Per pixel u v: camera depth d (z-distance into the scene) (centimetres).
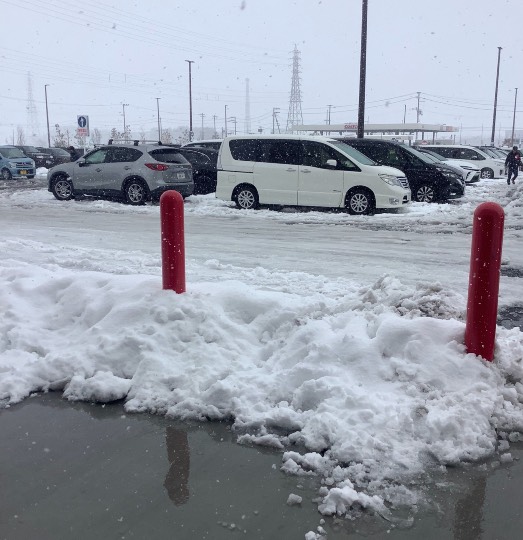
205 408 379
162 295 473
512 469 321
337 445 329
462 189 1712
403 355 394
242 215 1381
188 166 1633
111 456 335
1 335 478
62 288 538
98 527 274
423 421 345
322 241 1033
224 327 456
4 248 899
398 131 4788
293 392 384
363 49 2184
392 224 1256
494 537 269
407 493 297
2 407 394
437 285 471
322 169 1409
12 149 2750
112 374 418
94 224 1227
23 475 316
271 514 284
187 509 287
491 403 356
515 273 780
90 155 1642
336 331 433
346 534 270
